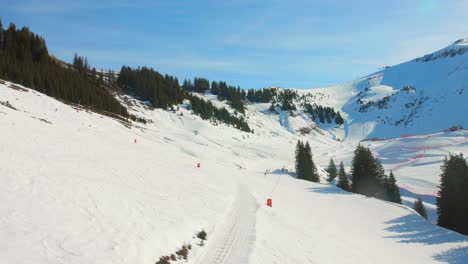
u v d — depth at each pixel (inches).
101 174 810.8
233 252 566.3
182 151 2901.1
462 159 1557.6
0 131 925.2
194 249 556.1
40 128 1237.7
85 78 4473.4
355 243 938.7
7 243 358.0
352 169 2474.2
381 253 901.2
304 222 1038.4
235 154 4045.3
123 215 566.3
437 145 4431.6
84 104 3289.9
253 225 769.6
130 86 6486.2
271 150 5147.6
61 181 629.9
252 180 1989.4
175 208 728.3
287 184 2162.9
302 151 3181.6
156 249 479.8
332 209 1471.5
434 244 1106.1
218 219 781.9
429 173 3223.4
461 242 1124.5
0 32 3777.1
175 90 6884.8
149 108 5605.3
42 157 792.9
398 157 4190.5
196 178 1272.1
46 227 429.4
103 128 2089.1
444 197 1557.6
